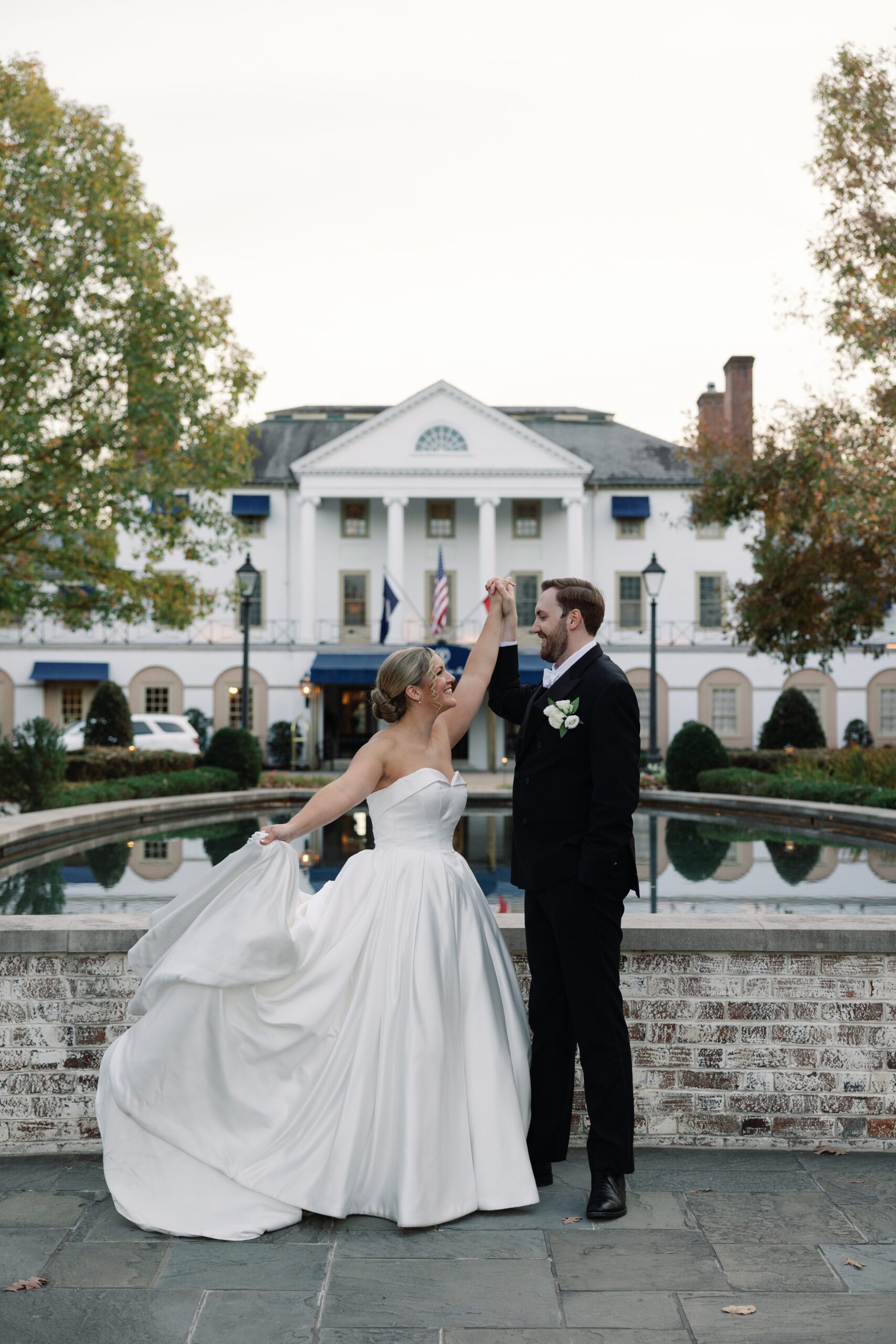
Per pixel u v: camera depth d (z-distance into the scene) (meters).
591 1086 3.36
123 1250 3.05
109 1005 3.87
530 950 3.55
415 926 3.41
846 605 17.39
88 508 15.32
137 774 20.25
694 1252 3.04
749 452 18.05
